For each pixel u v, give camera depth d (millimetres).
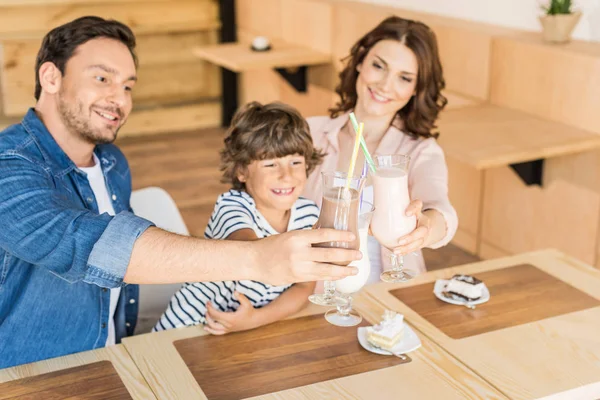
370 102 2332
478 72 3668
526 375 1586
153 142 5699
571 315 1833
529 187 3539
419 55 2258
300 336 1734
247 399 1489
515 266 2119
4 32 5270
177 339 1722
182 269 1403
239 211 1939
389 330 1670
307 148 1979
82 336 1891
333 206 1465
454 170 3973
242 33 5836
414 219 1692
